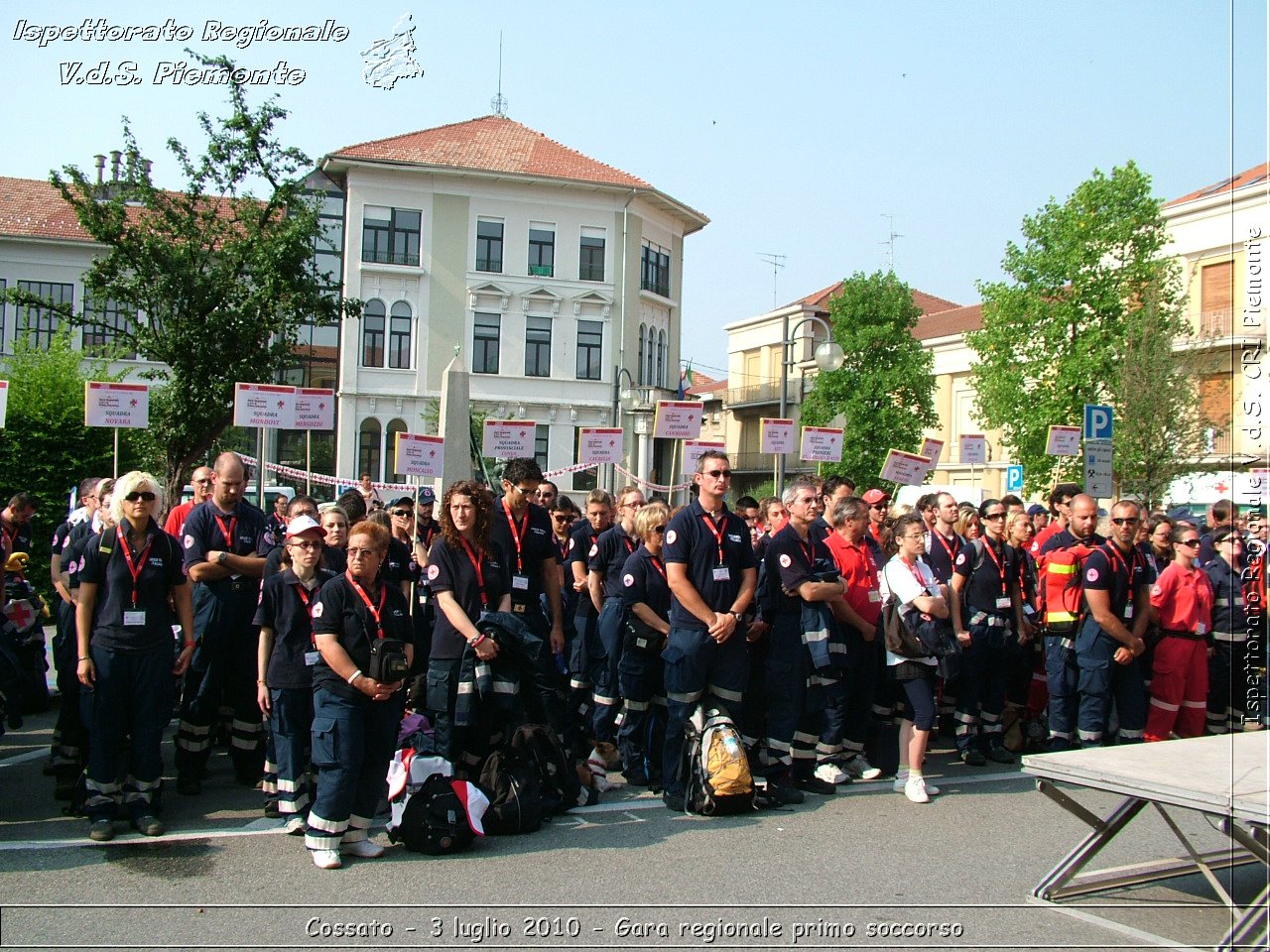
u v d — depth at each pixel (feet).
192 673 25.27
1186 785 16.24
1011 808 24.66
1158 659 28.96
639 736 26.23
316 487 134.41
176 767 25.85
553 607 26.68
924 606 25.04
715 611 23.85
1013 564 30.48
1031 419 97.60
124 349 80.18
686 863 20.04
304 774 21.85
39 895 17.87
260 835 21.53
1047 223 98.78
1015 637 30.30
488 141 148.66
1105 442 42.63
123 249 65.67
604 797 25.07
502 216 144.66
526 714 23.27
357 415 139.85
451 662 22.49
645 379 156.66
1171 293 92.53
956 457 164.86
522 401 145.18
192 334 66.54
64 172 65.26
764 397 189.37
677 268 163.84
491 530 24.14
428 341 141.69
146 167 67.15
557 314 147.23
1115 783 16.92
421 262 141.59
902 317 140.87
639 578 25.96
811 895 18.39
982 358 104.88
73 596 24.52
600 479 144.36
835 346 58.75
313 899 17.85
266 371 69.10
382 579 20.86
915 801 25.02
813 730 26.16
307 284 69.56
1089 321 97.25
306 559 21.61
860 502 27.07
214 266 69.56
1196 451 86.43
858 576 26.99
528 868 19.63
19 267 141.38
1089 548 28.19
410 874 19.25
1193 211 93.04
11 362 68.13
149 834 21.34
